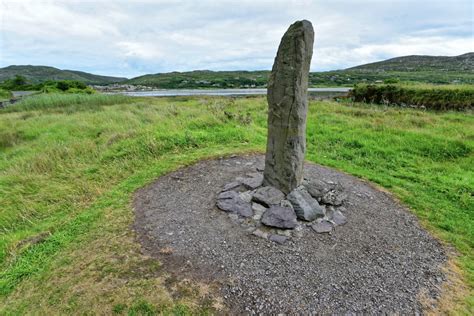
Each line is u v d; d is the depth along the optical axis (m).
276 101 3.78
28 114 12.93
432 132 8.15
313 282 2.76
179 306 2.47
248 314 2.43
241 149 6.29
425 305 2.58
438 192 4.89
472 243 3.52
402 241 3.47
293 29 3.50
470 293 2.72
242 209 3.77
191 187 4.52
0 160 6.73
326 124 9.35
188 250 3.12
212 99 18.52
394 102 15.48
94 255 3.07
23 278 2.88
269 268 2.90
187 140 6.59
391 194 4.73
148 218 3.73
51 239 3.43
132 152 6.07
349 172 5.59
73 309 2.46
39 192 4.79
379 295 2.66
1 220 4.13
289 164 3.83
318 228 3.53
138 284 2.68
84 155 6.23
